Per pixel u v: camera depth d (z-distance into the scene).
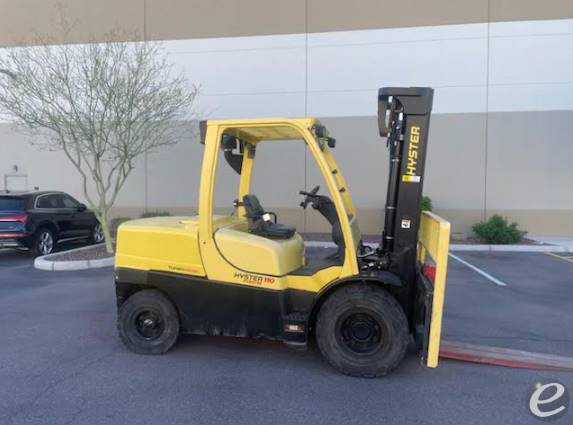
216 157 4.70
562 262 10.50
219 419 3.66
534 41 14.00
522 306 6.93
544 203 14.24
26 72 11.19
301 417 3.69
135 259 4.94
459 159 14.46
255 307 4.62
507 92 14.20
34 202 11.59
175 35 15.39
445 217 14.60
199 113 15.39
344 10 14.64
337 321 4.40
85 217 13.39
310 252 7.25
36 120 10.38
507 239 12.73
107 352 5.07
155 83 14.37
